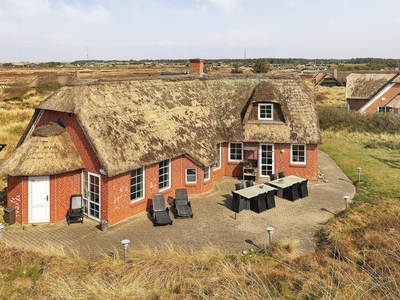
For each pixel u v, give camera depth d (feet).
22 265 38.06
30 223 53.11
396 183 71.31
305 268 34.78
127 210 55.26
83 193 55.98
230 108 78.74
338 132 122.93
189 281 32.65
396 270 28.63
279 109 75.36
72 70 458.09
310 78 367.25
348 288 26.73
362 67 442.50
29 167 50.96
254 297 26.73
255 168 76.18
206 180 69.31
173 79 74.08
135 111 60.44
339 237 43.62
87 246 45.75
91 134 51.24
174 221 54.54
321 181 74.74
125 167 51.96
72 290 31.63
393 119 118.01
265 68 234.58
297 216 56.39
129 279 34.37
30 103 174.60
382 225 45.03
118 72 383.24
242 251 44.04
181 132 65.51
